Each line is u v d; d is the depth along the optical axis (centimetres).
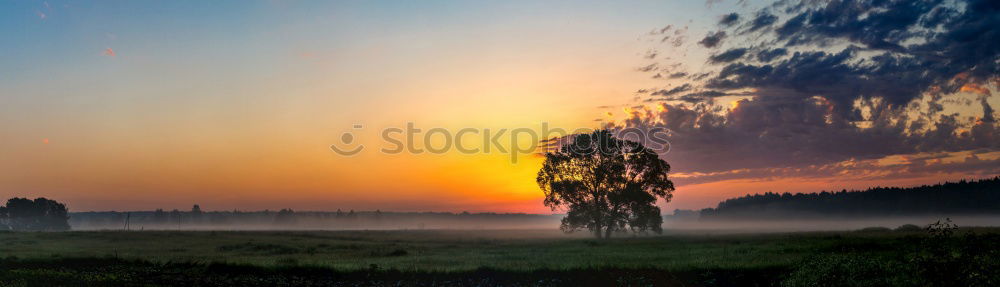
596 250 3722
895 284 1777
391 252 4022
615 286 2227
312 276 2569
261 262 2984
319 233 7975
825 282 1925
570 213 7050
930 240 1689
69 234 6662
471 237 7262
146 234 6906
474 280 2403
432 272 2530
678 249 3588
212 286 2336
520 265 2633
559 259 2959
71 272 2584
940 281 1631
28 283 2195
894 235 4038
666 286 2200
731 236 5491
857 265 1942
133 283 2305
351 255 3925
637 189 6681
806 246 3206
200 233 7369
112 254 3550
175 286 2314
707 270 2386
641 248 3822
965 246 1633
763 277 2261
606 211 6850
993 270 1555
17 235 6384
